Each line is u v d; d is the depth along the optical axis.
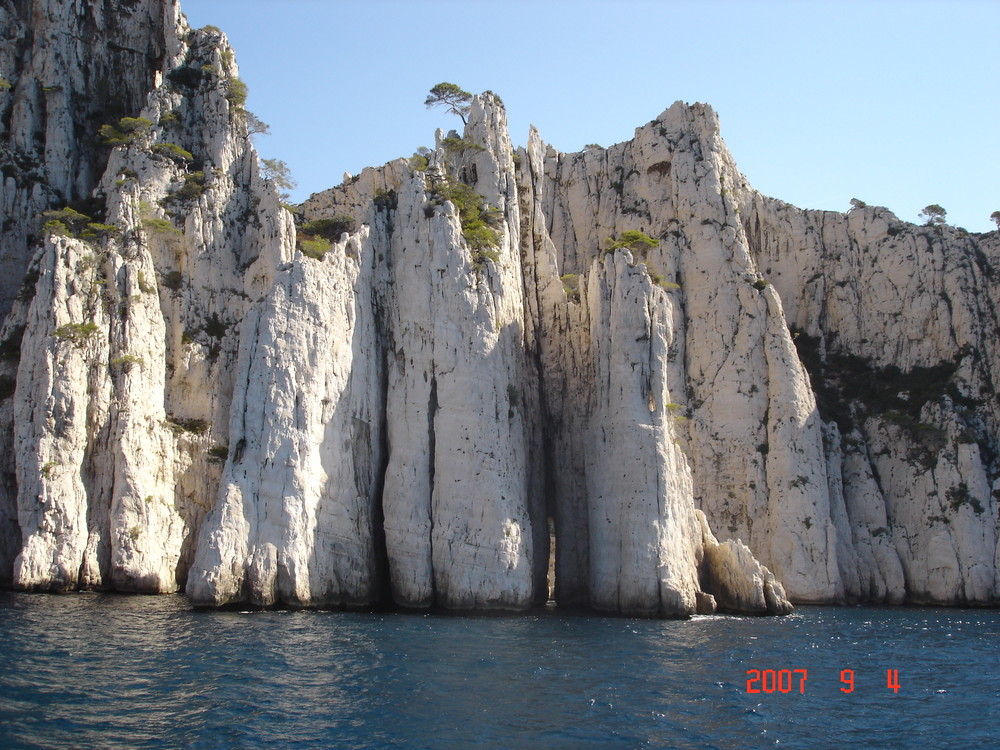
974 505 88.75
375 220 76.88
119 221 82.50
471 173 84.50
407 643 51.41
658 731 36.19
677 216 101.50
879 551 89.81
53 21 101.50
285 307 67.94
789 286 106.81
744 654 52.09
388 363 73.38
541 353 81.50
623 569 67.69
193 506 77.75
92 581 70.56
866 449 95.94
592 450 72.88
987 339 100.75
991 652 55.94
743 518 89.25
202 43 100.00
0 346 80.06
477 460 68.25
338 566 66.69
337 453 68.50
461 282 71.88
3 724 33.81
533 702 39.59
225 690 39.56
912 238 105.44
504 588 66.00
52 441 71.12
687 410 93.50
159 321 79.94
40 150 96.12
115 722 34.78
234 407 65.81
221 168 90.81
